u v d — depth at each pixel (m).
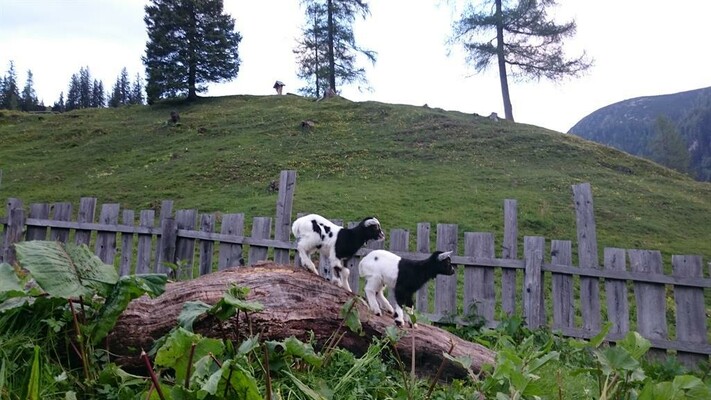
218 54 40.69
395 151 21.66
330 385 3.42
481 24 33.81
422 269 4.75
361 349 4.23
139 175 20.03
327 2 44.66
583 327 6.71
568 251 6.93
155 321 3.72
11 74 96.19
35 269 3.06
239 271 4.38
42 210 9.50
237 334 3.64
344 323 4.09
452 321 7.02
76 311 3.36
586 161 20.73
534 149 21.78
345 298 4.39
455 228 7.35
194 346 2.65
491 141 22.66
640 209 15.92
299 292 4.19
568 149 21.88
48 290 3.01
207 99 39.59
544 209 14.71
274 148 22.55
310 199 15.44
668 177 20.42
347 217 13.84
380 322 4.38
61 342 3.29
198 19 40.81
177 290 3.97
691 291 6.38
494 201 15.59
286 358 3.39
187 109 35.47
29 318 3.34
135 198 17.22
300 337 4.02
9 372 2.85
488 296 7.09
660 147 57.38
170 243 8.41
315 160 20.62
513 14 32.88
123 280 3.28
